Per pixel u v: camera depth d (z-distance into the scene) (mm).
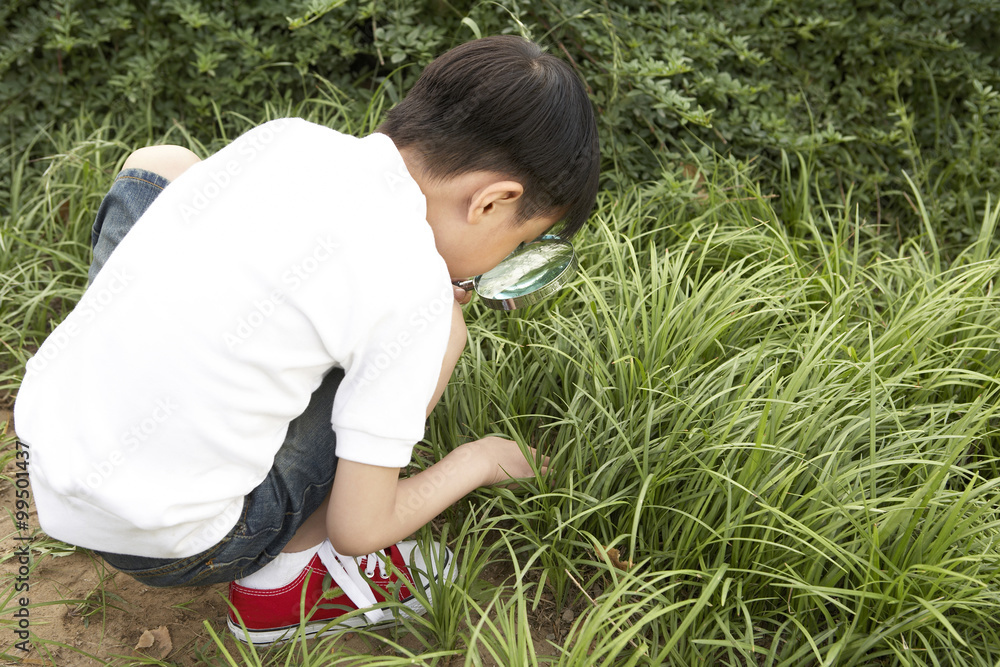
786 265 2283
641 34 2879
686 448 1682
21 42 2750
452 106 1258
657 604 1640
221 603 1699
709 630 1616
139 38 2854
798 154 2789
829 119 3037
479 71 1251
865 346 2098
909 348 2039
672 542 1729
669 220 2717
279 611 1528
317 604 1505
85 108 2861
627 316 2070
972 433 1606
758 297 2109
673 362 1985
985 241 2502
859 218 2982
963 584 1525
